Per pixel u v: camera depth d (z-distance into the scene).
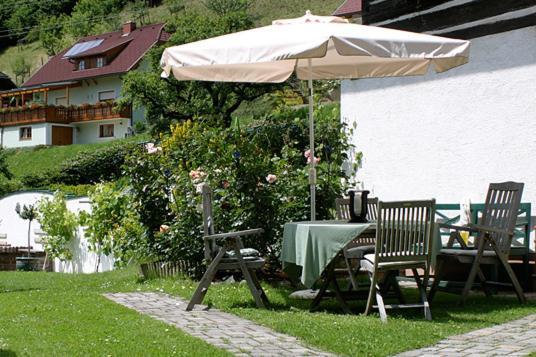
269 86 29.30
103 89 49.12
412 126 10.86
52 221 15.33
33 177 33.12
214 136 9.75
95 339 5.74
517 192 7.32
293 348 5.43
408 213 6.52
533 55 9.38
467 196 10.12
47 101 52.28
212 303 7.50
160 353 5.21
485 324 6.32
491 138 9.84
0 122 48.56
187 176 9.58
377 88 11.37
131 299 7.94
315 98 13.17
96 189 13.09
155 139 10.57
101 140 46.59
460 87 10.23
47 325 6.40
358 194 7.11
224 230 9.22
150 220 9.79
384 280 7.27
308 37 6.82
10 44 79.56
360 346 5.42
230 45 7.18
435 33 10.67
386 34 7.11
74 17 74.00
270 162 9.66
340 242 6.58
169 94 30.98
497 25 9.80
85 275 12.32
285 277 9.28
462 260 7.30
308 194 9.55
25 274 14.30
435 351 5.30
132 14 71.31
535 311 6.98
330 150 11.06
